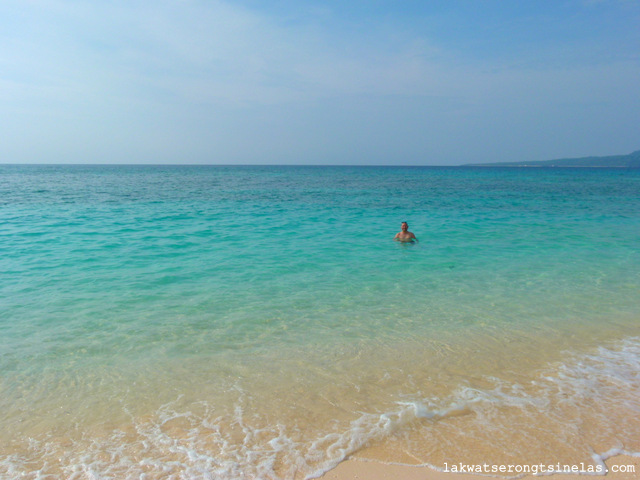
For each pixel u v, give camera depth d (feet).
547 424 13.74
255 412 14.24
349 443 12.79
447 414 14.24
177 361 17.66
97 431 13.21
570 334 20.81
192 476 11.40
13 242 42.11
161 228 52.24
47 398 14.88
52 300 24.88
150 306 24.09
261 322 21.95
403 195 115.14
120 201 89.40
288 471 11.63
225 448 12.51
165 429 13.34
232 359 17.89
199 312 23.25
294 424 13.65
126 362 17.51
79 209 72.28
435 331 21.04
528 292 27.48
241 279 29.81
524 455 12.35
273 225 56.24
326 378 16.44
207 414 14.10
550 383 16.24
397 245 43.01
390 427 13.53
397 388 15.80
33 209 71.51
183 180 206.90
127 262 34.30
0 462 11.84
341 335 20.45
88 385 15.75
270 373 16.78
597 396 15.37
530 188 148.15
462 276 31.27
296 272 31.91
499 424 13.73
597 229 54.70
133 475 11.42
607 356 18.49
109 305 24.16
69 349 18.58
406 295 26.68
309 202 92.22
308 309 23.97
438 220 63.05
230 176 273.54
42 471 11.52
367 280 30.01
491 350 18.98
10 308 23.48
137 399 14.89
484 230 53.62
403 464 11.97
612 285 29.12
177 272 31.40
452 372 17.01
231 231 50.80
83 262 34.12
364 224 58.08
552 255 38.63
